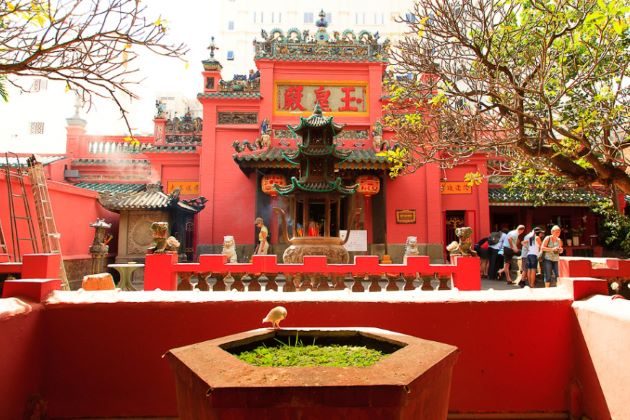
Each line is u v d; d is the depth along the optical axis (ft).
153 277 24.81
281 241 56.90
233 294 12.59
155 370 11.71
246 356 7.87
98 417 11.53
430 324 12.04
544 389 11.91
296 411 5.83
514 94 20.16
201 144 64.13
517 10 22.24
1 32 14.82
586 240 68.85
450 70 22.56
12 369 10.27
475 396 11.86
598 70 21.57
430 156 24.02
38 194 35.70
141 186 64.59
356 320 11.98
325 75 63.16
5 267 18.70
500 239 53.93
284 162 53.31
